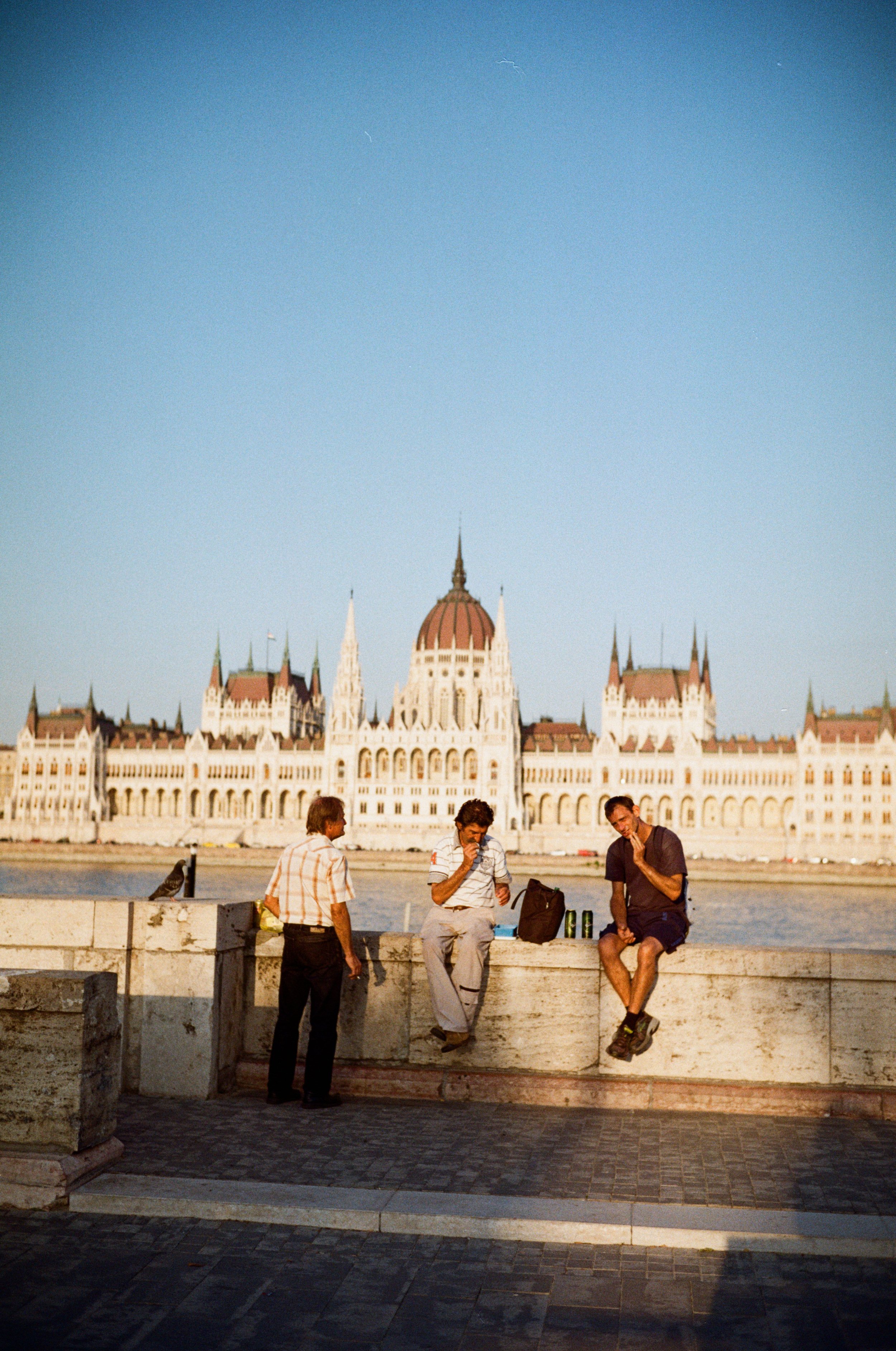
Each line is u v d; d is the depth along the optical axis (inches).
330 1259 510.9
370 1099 766.5
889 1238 518.6
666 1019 768.9
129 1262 505.7
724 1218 542.9
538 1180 597.0
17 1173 566.6
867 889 7869.1
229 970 788.6
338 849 749.9
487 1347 440.5
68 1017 583.8
